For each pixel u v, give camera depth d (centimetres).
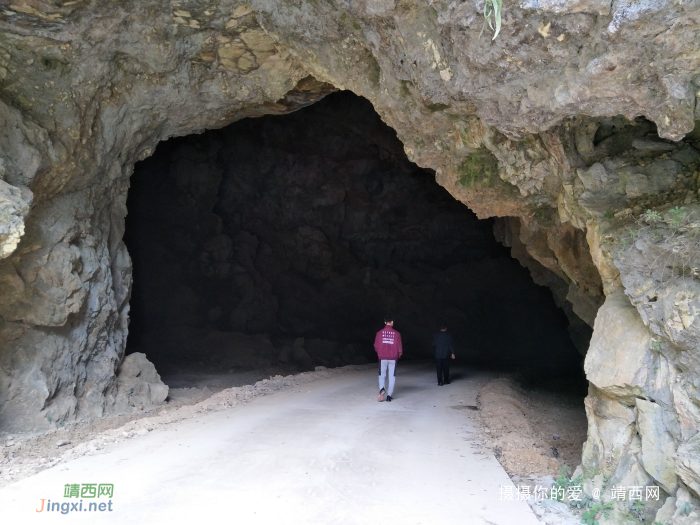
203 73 995
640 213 520
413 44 576
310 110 2400
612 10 373
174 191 2192
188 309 2094
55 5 739
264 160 2456
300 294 2502
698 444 349
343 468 532
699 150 543
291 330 2428
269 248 2473
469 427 748
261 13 749
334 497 452
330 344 2330
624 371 440
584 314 893
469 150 798
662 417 406
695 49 371
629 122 607
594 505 429
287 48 795
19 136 748
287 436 664
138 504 429
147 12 822
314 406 893
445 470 535
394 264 2752
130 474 504
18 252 781
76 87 860
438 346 1230
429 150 848
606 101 452
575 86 448
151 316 2002
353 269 2627
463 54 506
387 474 518
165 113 1041
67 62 838
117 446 611
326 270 2600
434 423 772
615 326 475
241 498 445
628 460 441
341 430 705
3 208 626
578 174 598
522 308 2669
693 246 392
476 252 2780
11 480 513
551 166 674
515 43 445
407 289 2658
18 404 773
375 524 397
